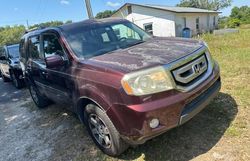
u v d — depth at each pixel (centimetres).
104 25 468
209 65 357
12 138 500
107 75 311
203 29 3173
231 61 735
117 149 340
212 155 320
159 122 288
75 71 372
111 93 304
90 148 396
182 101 295
